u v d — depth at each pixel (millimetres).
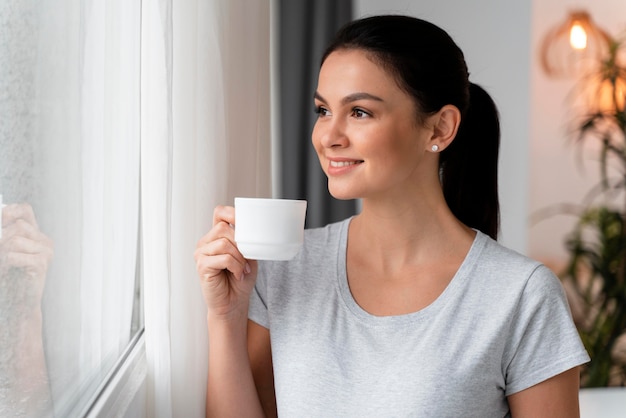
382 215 1295
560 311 1254
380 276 1319
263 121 1624
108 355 1045
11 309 654
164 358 1082
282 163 2539
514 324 1246
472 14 3018
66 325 814
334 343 1271
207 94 1196
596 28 3090
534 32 3072
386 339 1250
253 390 1354
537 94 3080
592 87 3094
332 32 2533
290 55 2516
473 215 1465
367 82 1184
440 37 1267
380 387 1216
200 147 1198
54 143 750
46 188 731
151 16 1020
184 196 1158
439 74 1246
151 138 1036
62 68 766
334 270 1345
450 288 1271
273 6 2514
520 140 3072
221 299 1264
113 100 990
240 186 1419
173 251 1165
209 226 1234
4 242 633
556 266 3111
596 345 3109
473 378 1213
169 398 1095
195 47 1150
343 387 1234
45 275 738
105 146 955
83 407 907
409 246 1309
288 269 1379
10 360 653
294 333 1313
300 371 1272
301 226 1119
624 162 3107
